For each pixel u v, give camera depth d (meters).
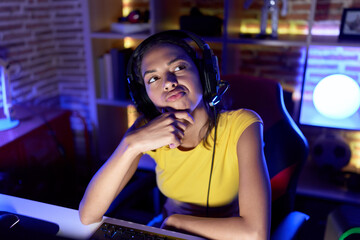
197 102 0.93
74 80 2.71
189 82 0.90
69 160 2.30
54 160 2.12
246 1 2.05
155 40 0.94
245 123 1.01
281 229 0.95
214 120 1.04
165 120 0.87
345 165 2.17
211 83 0.95
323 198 1.99
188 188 1.06
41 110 2.20
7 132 1.81
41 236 0.73
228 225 0.81
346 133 2.29
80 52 2.62
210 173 1.01
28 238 0.73
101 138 2.42
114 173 0.88
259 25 2.26
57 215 0.90
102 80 2.28
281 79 2.36
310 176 2.20
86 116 2.79
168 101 0.90
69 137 2.28
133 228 0.81
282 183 1.13
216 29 2.02
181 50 0.92
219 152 1.02
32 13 2.33
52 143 2.07
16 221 0.82
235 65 2.27
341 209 1.19
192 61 0.93
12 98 2.19
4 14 2.05
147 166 2.02
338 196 1.98
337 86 1.86
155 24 2.00
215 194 1.05
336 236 1.12
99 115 2.36
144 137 0.87
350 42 1.80
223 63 2.00
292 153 1.13
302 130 2.38
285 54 2.29
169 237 0.77
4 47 2.08
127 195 1.17
